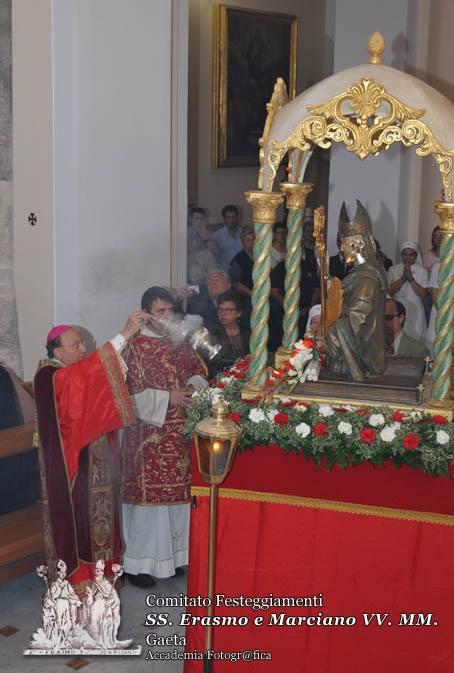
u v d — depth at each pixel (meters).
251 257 8.21
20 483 4.67
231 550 3.45
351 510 3.29
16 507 4.66
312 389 3.46
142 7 5.37
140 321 4.05
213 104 10.16
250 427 3.27
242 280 8.10
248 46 10.36
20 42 5.23
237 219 8.67
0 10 5.23
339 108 3.24
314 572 3.39
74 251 5.33
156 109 5.53
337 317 3.55
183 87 5.89
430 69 7.64
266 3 10.48
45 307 5.50
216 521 3.28
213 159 10.28
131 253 5.56
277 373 3.57
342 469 3.26
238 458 3.36
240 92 10.39
